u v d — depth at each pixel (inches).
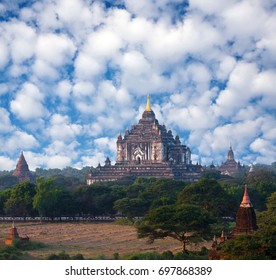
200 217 4884.4
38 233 6963.6
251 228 4382.4
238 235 4170.8
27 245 5428.2
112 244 5866.1
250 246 3727.9
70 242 6043.3
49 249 5413.4
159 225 4825.3
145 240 6176.2
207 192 7258.9
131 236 6624.0
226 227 6284.5
